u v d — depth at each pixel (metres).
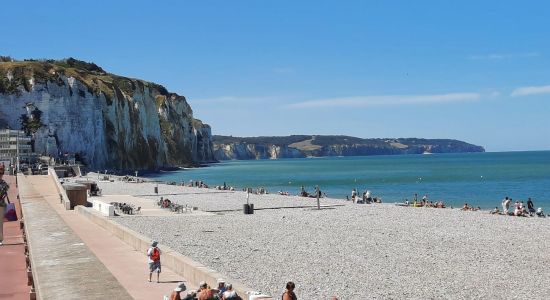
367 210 60.66
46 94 162.38
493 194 99.31
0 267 24.44
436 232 42.31
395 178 154.38
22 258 26.27
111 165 186.25
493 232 42.44
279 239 38.31
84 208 41.59
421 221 49.69
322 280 25.70
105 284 17.42
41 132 158.25
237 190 100.88
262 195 85.88
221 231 42.31
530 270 28.50
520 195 96.56
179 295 15.52
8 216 38.88
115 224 31.17
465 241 37.81
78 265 20.30
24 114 159.12
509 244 36.69
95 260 21.20
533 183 125.44
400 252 33.38
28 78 163.25
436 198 93.00
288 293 15.72
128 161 199.12
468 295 23.36
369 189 116.25
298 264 29.34
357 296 22.92
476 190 108.62
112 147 188.00
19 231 34.47
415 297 22.95
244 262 29.77
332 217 53.22
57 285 17.33
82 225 35.28
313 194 95.94
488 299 22.78
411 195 99.94
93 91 178.38
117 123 193.88
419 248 34.91
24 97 160.12
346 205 67.25
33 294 18.17
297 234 40.97
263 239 38.22
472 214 56.31
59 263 20.72
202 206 66.19
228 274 26.73
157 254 20.44
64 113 164.75
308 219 51.44
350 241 37.56
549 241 37.91
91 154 171.50
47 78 164.88
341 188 121.19
